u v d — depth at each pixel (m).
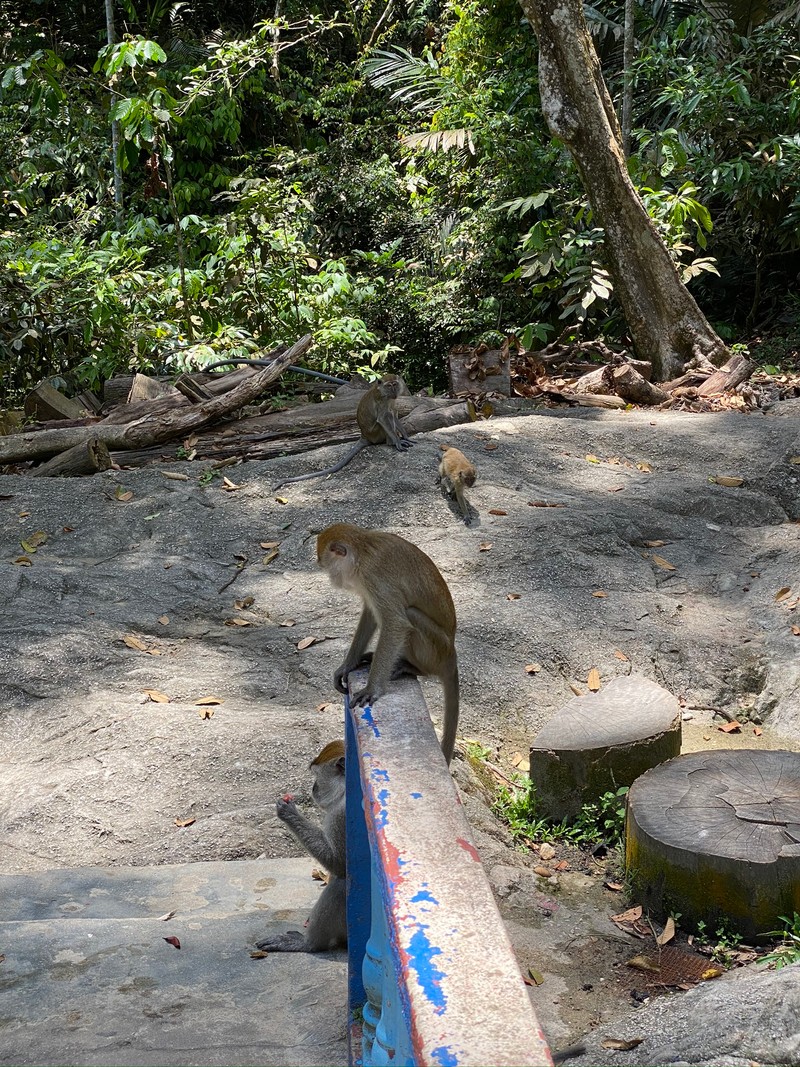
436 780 2.48
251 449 7.75
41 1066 3.17
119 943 3.69
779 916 4.05
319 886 4.07
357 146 15.48
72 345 10.20
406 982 1.76
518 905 4.23
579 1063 3.28
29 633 5.56
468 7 14.69
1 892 4.05
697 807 4.33
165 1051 3.22
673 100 12.27
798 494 7.29
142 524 6.82
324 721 4.92
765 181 11.94
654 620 5.90
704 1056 3.21
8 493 7.21
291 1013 3.35
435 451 7.43
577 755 4.69
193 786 4.60
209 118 14.84
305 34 17.55
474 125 13.42
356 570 3.38
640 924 4.19
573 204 11.96
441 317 13.04
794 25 13.02
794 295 13.54
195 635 5.75
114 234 11.09
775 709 5.50
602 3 14.59
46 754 4.86
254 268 10.48
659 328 10.52
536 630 5.68
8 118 13.86
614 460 7.70
